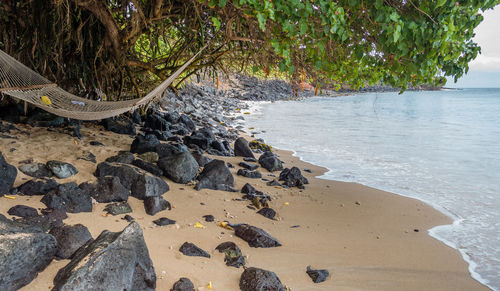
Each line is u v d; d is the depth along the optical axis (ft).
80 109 14.39
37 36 20.90
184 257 11.30
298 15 12.54
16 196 12.76
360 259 13.08
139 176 15.42
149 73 31.17
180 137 29.99
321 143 37.91
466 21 13.16
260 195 18.74
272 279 10.28
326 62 16.96
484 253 14.06
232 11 16.75
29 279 8.70
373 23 14.52
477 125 52.49
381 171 26.61
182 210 15.15
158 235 12.46
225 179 18.94
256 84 114.73
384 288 11.28
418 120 58.65
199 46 24.36
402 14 13.60
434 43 13.17
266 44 16.88
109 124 25.95
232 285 10.32
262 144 33.17
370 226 16.34
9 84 13.89
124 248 9.13
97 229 11.88
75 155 17.90
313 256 12.98
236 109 68.74
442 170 26.91
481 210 18.80
